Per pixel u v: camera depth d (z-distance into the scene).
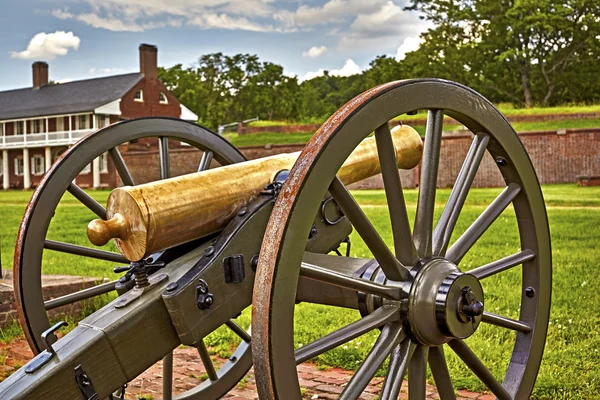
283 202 1.87
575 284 5.75
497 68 34.16
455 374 3.61
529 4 30.97
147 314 2.14
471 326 2.31
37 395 1.91
